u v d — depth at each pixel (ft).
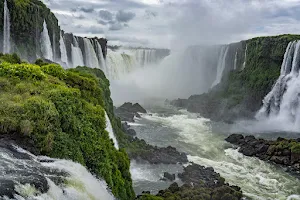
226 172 158.92
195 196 117.91
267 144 189.06
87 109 102.22
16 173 57.57
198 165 159.94
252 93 279.90
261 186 144.36
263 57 289.53
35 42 228.43
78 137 87.76
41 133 76.07
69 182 65.46
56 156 77.05
